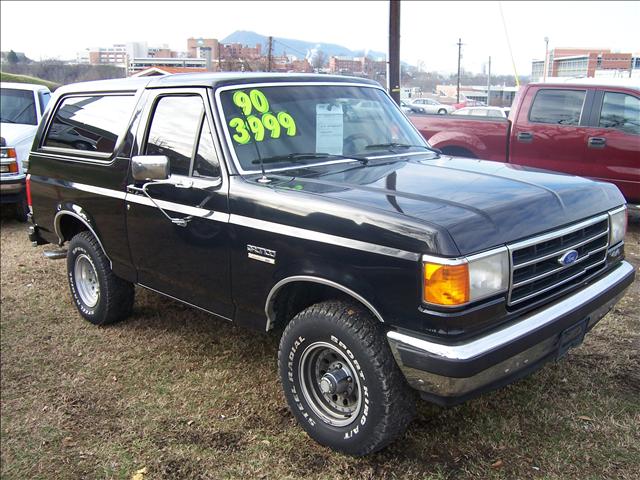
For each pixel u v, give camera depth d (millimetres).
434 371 2740
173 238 4090
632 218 8797
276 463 3332
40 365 4691
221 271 3768
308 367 3402
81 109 5145
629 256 6715
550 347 3139
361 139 4297
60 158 5199
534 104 8547
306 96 4191
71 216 5273
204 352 4734
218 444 3549
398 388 3021
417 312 2787
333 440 3301
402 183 3443
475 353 2697
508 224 2938
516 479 3055
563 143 8266
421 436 3459
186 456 3453
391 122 4641
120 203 4535
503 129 8820
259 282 3516
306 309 3330
